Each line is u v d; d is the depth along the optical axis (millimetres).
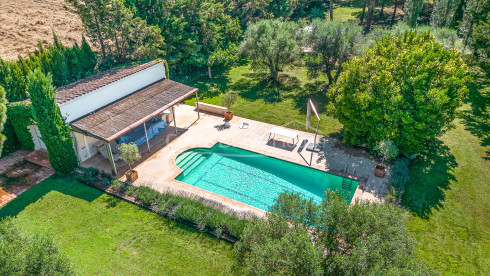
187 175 22422
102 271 15148
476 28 32406
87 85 24312
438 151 23750
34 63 26953
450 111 20672
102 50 34250
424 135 20094
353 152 23922
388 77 20453
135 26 33094
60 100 21219
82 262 15547
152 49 32812
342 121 23078
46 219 18141
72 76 30250
